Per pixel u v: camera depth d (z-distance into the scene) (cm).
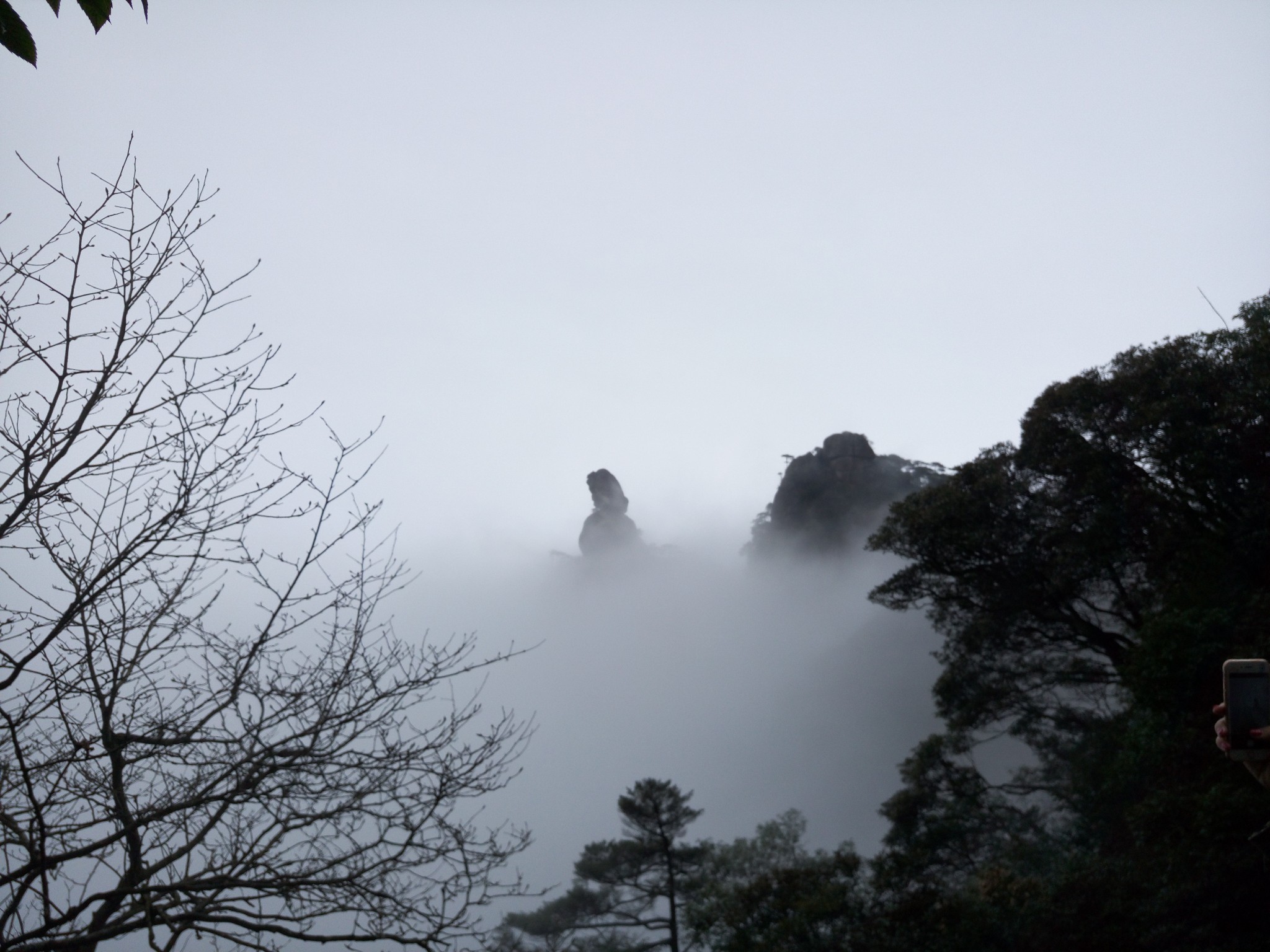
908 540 2402
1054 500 2195
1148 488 2030
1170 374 1984
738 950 1966
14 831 407
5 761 430
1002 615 2369
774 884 2078
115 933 400
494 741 507
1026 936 1661
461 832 487
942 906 1772
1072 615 2284
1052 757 2645
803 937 1869
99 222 443
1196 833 1444
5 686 387
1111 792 2000
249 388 484
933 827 2427
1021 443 2292
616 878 2933
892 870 2123
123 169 443
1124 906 1593
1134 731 1808
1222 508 1966
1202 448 1875
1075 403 2130
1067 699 2681
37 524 433
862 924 1881
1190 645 1633
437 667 505
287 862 449
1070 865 1919
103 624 436
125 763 435
